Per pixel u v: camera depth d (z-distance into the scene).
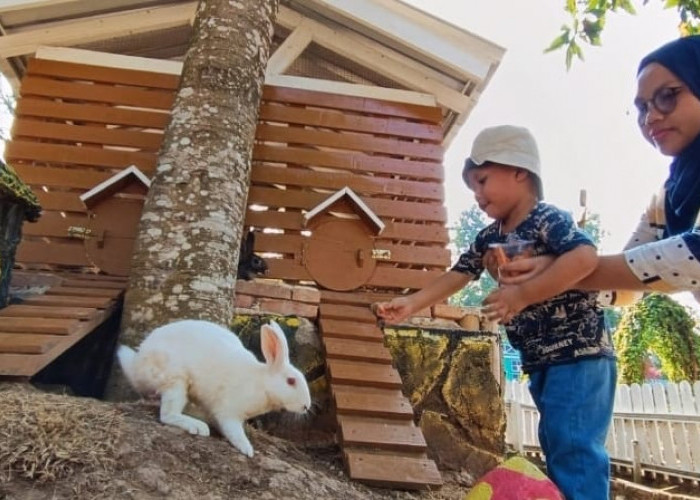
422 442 3.15
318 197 5.09
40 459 1.88
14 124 5.09
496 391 4.12
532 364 1.98
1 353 2.92
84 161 5.04
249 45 3.78
